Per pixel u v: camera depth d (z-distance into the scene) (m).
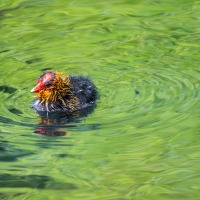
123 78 31.53
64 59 33.47
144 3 39.78
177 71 31.89
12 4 40.47
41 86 29.52
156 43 34.72
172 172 24.36
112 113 28.64
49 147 26.25
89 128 27.58
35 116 28.70
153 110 28.67
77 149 26.08
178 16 37.75
